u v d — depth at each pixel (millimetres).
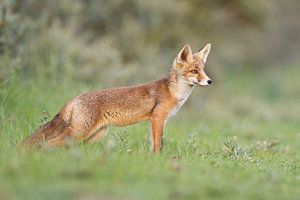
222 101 44188
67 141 17500
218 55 51656
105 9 41062
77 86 28969
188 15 48938
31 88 26172
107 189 13695
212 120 35719
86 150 17531
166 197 13570
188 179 14828
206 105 40938
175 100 20031
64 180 14000
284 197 14555
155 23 43938
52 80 28547
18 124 20516
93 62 34281
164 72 41312
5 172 13984
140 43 41812
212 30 51438
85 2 40375
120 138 20125
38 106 23516
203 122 33625
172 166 15984
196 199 13766
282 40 73250
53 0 35812
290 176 17375
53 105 24766
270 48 71000
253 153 22000
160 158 17375
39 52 30594
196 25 49969
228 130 30656
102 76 33625
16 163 14328
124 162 15492
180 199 13633
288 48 73375
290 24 74500
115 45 40344
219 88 48125
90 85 30547
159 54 44625
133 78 36688
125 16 42344
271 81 59375
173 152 20438
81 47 34375
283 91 56812
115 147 18812
